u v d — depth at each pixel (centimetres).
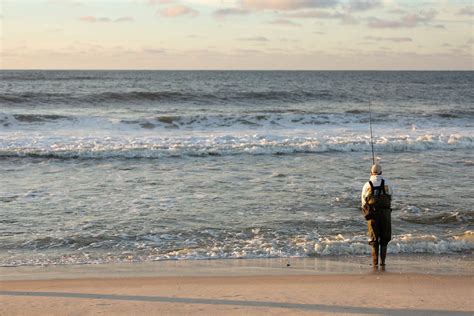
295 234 1109
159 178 1675
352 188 1538
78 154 2064
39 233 1104
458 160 2056
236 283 792
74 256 965
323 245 1020
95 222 1184
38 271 871
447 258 966
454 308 655
